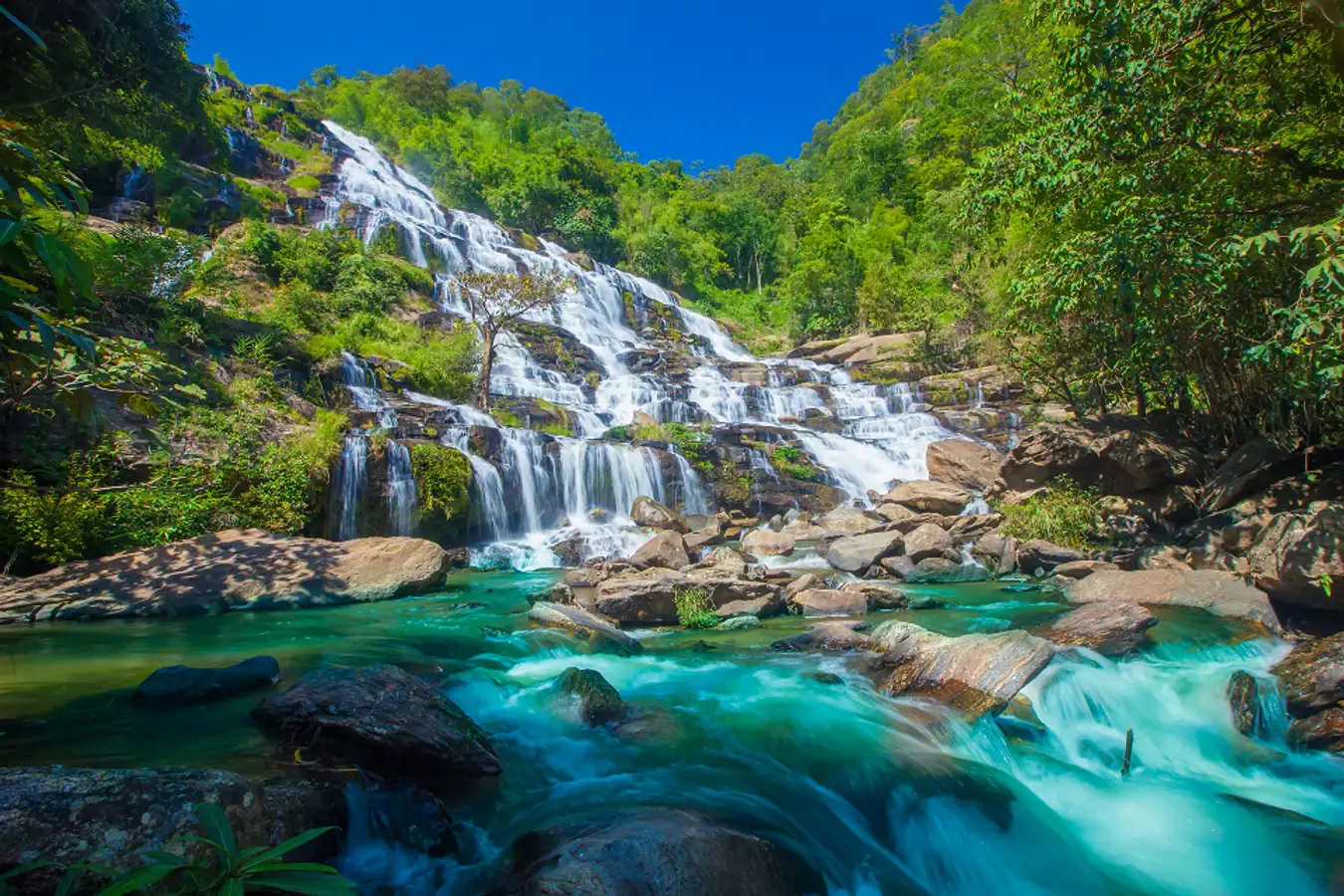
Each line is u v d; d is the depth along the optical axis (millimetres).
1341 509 7801
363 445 12578
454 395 19047
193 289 16891
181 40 14688
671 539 11781
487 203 43938
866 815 4254
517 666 6617
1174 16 8164
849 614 9031
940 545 11891
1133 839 4492
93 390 10234
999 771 4914
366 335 21141
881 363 29547
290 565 9680
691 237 52969
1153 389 14281
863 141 58094
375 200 34031
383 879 3383
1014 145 11086
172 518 10094
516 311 20750
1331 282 6156
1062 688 5977
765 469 17688
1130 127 8859
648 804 3977
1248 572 8641
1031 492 13727
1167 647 7199
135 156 16672
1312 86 8891
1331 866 4109
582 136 73000
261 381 13312
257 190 28078
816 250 47906
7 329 2504
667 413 21891
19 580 8773
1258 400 11500
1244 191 9719
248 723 4594
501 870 3426
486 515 14078
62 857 2527
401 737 4086
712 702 5727
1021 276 13742
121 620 8328
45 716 4734
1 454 9266
